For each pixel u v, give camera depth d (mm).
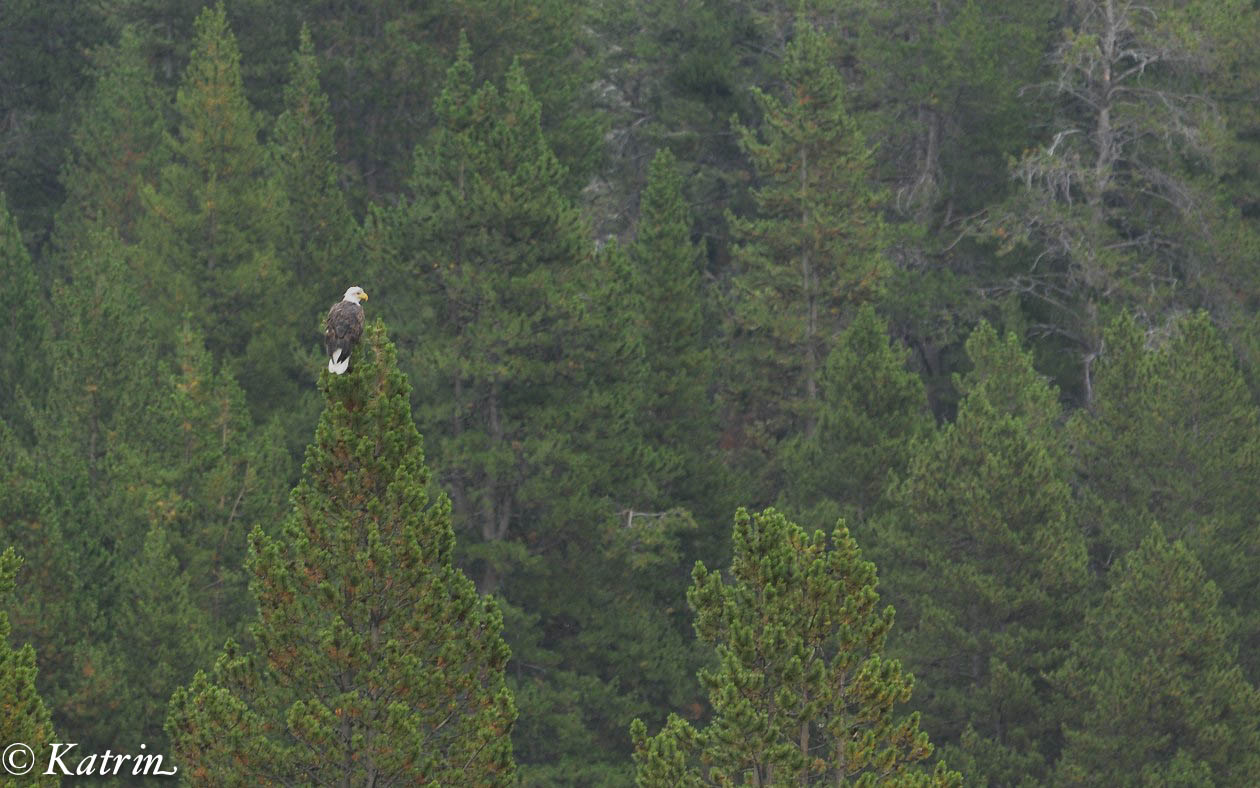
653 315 86875
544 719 73438
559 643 78375
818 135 97125
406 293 77938
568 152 98250
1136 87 107312
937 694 72812
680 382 86688
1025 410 83125
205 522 67188
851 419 82375
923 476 75312
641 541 79312
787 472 85938
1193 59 105750
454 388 78312
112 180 99688
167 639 61250
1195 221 104250
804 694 44188
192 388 68688
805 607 44156
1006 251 101438
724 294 107562
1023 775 69688
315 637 42219
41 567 58844
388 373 42531
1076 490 85312
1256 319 98188
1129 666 69188
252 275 87562
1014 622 73938
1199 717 68375
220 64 91438
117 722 59000
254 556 42531
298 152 92188
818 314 97312
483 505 77125
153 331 84938
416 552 41844
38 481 61625
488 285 75812
